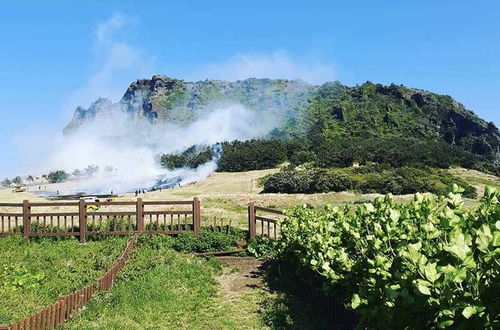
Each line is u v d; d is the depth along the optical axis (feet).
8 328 28.63
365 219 30.04
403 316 16.87
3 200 144.77
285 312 38.55
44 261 53.57
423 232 22.30
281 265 51.70
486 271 14.38
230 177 202.18
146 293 42.96
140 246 62.13
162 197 144.97
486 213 19.98
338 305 34.86
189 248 62.59
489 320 13.61
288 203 118.32
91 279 44.96
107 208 98.63
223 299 44.27
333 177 142.20
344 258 28.17
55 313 33.45
